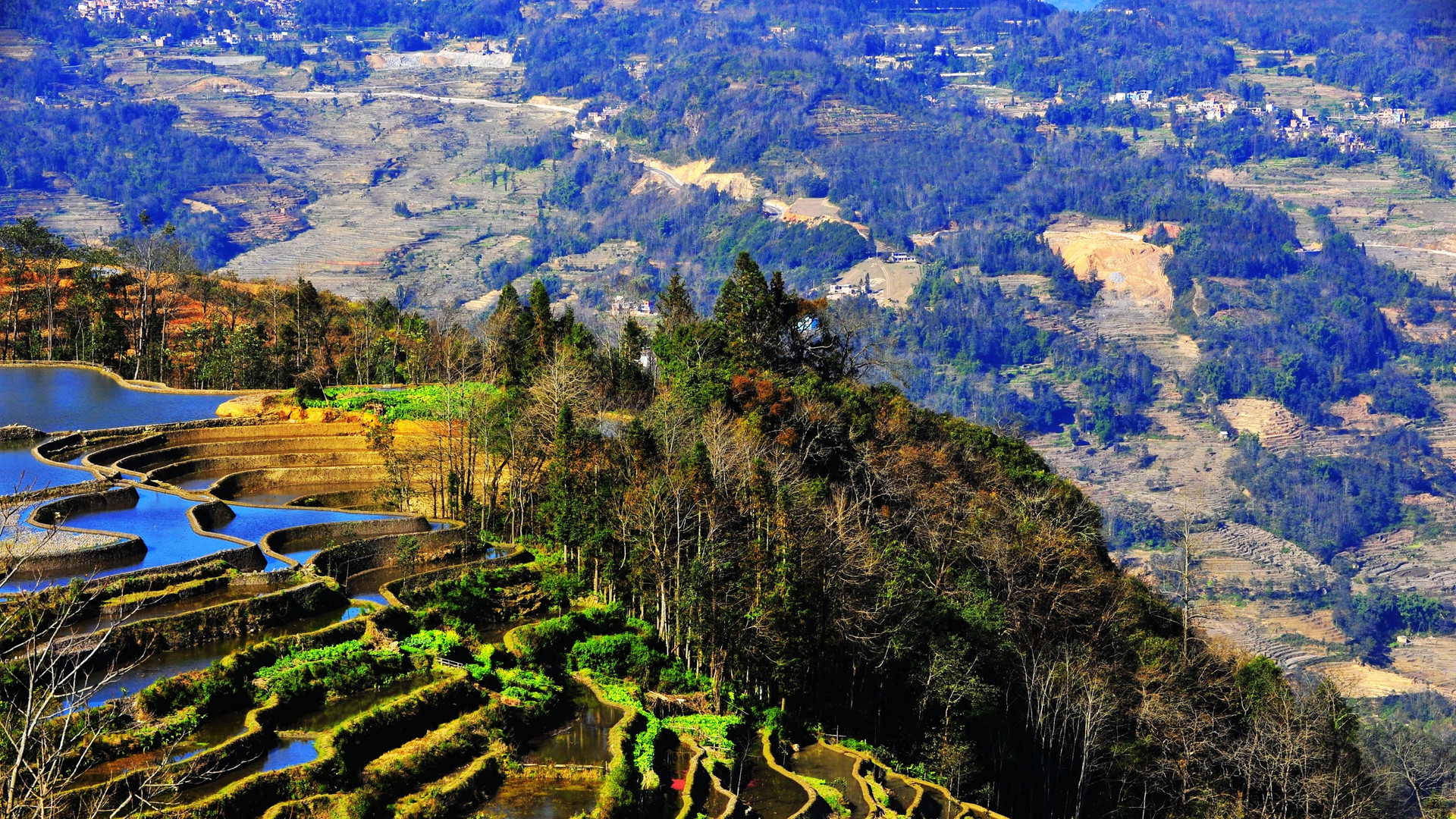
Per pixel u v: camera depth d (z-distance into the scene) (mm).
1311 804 97062
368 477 119125
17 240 185000
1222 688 111500
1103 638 110625
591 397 127062
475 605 90500
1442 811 111938
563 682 84188
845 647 91562
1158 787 96000
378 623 84500
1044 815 93062
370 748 70125
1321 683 109312
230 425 130625
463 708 75938
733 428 115062
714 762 77750
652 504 94312
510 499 111875
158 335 172875
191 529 98312
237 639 81562
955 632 96250
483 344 168250
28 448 119562
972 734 92125
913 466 122062
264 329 178500
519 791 70188
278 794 64750
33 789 43031
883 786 82750
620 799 67812
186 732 69000
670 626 92312
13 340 169375
